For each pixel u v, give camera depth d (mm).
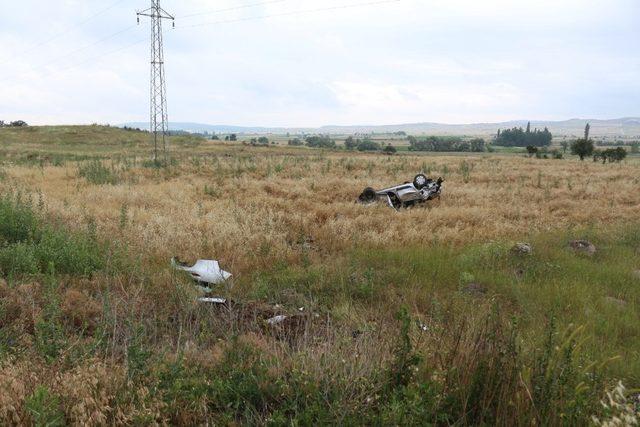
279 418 3525
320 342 4953
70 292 6387
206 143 90562
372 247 10953
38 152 54156
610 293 8680
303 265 9141
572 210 17922
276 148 90062
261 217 13281
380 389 3836
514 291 8000
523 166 40625
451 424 3670
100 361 4121
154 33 38156
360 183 22719
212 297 7109
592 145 62969
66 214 12133
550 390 3541
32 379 3688
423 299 7465
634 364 5477
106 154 54125
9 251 7684
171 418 3682
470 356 4098
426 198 17953
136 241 9938
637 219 16750
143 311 5879
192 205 15492
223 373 4359
